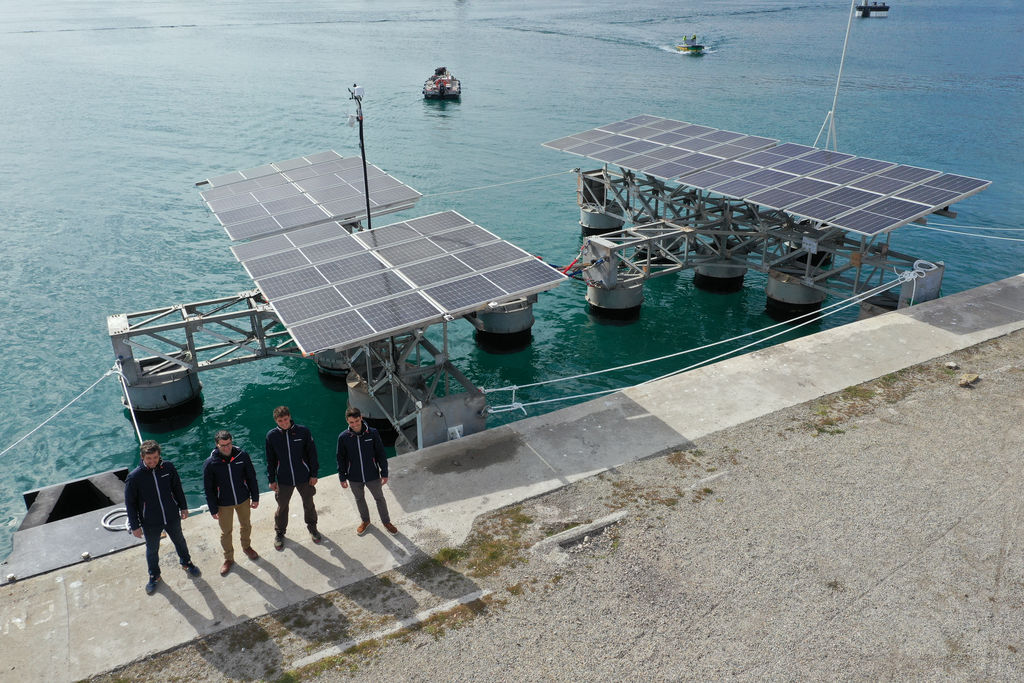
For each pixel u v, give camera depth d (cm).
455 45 10331
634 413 1484
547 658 907
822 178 2366
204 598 1002
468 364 2486
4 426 2091
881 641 930
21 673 884
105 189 4197
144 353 2495
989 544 1102
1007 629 949
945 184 2117
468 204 3956
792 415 1470
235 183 2697
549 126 5588
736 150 2828
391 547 1102
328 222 2084
